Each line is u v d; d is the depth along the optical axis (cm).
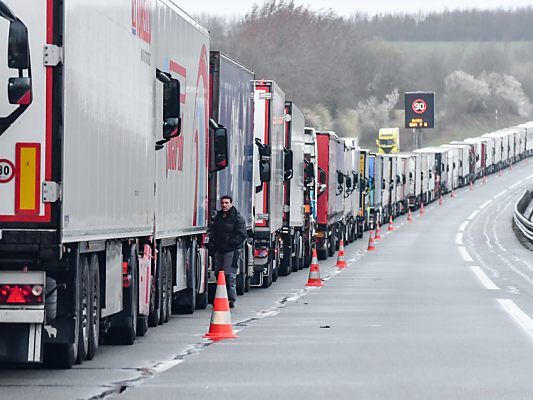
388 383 3494
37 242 3416
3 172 3416
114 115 4122
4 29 3394
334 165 13175
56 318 3712
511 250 14488
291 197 9694
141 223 4653
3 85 3403
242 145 7419
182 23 5572
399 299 7125
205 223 6297
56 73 3416
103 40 3941
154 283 5156
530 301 6944
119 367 3862
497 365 3916
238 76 7238
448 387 3403
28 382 3494
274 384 3475
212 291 6956
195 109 5941
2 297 3462
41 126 3416
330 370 3797
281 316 5919
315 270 8556
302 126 10575
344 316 5903
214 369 3819
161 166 5103
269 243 8262
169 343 4634
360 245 15762
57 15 3416
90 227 3772
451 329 5191
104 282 4175
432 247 15175
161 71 5084
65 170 3453
